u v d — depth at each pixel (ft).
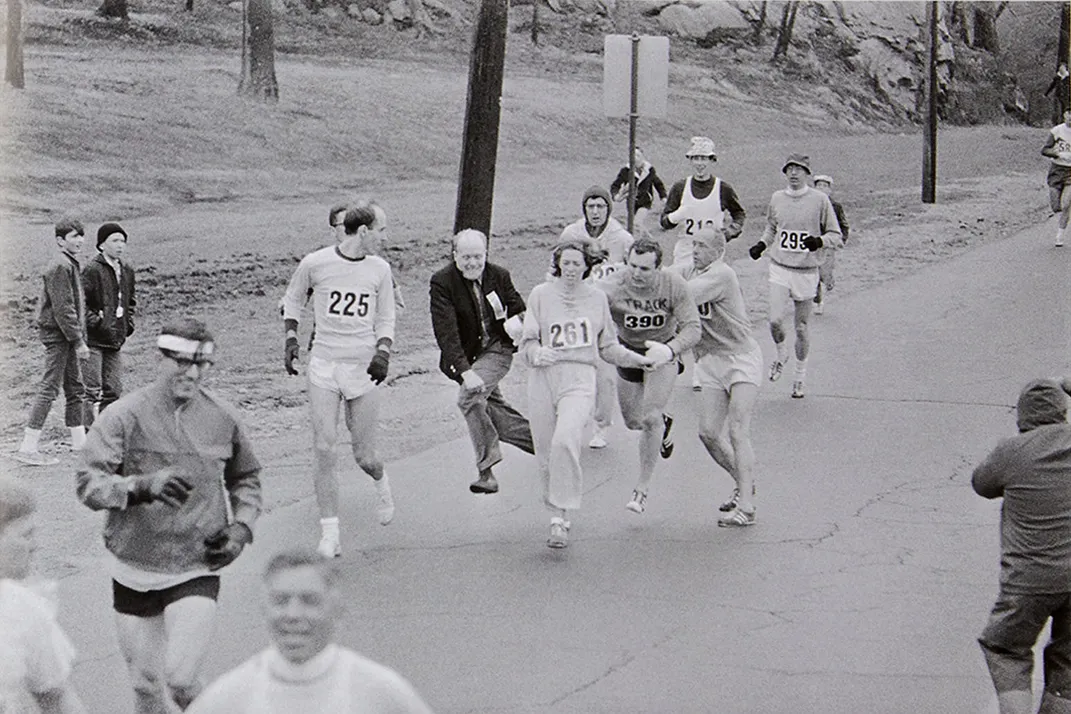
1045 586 24.77
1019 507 25.14
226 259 68.64
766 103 122.21
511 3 103.91
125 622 22.85
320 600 15.66
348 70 85.05
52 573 34.45
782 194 53.21
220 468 23.03
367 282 35.32
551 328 36.27
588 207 46.98
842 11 132.46
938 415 51.72
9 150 66.18
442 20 91.15
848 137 126.52
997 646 25.54
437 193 83.20
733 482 43.37
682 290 37.47
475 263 38.01
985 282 79.66
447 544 36.91
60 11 70.69
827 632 30.91
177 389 22.63
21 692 19.42
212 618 22.67
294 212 75.51
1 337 57.11
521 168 94.53
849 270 84.58
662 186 76.79
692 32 119.44
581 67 106.01
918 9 138.82
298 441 48.49
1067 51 149.69
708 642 30.22
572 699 27.04
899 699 27.25
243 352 59.93
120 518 22.61
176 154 72.79
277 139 78.43
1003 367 59.47
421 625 30.96
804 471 44.47
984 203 110.93
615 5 111.14
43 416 45.55
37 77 68.69
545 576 34.45
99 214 67.36
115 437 22.41
